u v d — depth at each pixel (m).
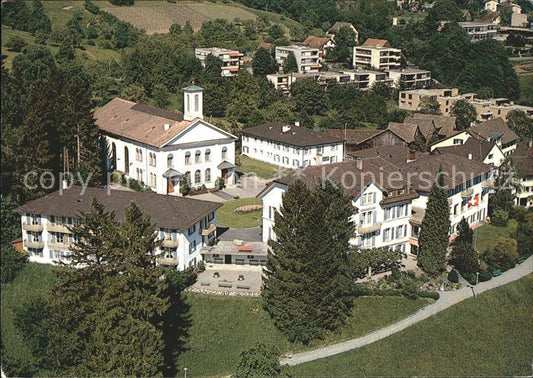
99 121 130.62
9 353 71.75
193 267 87.12
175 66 191.25
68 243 87.69
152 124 122.75
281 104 174.88
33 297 79.12
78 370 67.06
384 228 94.19
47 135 105.81
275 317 78.19
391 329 79.56
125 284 66.00
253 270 88.44
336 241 82.00
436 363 75.12
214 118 172.38
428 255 90.88
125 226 68.88
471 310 83.62
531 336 79.94
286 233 78.88
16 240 89.31
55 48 189.25
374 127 182.62
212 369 73.69
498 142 144.62
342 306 79.50
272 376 69.56
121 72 183.75
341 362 74.06
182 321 78.25
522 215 108.44
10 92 106.19
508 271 93.88
